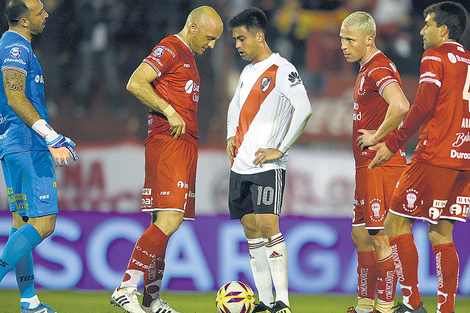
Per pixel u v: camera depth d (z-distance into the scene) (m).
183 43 16.25
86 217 25.06
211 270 24.95
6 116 15.35
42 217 15.34
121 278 24.75
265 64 16.39
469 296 24.69
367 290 16.84
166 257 24.84
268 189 16.06
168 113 15.48
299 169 28.23
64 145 14.97
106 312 18.89
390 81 15.17
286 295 15.88
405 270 14.97
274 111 16.17
